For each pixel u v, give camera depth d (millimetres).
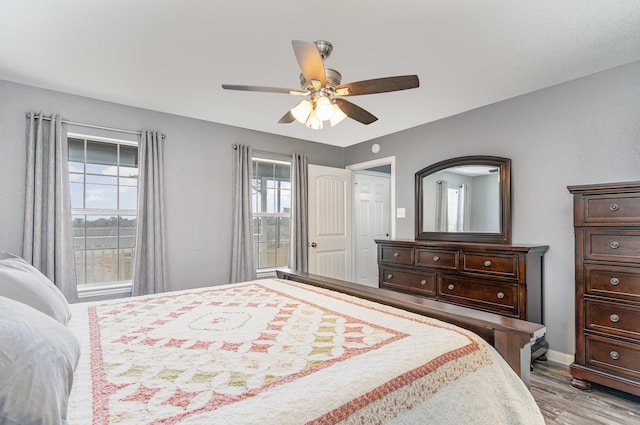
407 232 4031
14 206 2711
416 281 3318
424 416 1012
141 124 3324
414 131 3971
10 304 866
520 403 1224
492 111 3197
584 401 2123
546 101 2809
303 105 1938
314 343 1269
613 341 2111
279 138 4336
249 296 2062
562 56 2264
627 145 2383
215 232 3768
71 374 782
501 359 1300
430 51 2193
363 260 5406
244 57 2295
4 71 2527
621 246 2082
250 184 3977
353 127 3990
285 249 4535
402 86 1798
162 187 3377
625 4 1702
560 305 2695
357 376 1002
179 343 1290
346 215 4875
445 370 1122
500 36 2014
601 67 2439
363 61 2318
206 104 3223
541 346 2689
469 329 1461
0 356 659
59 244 2795
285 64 2393
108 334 1398
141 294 3219
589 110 2566
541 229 2828
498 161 3102
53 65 2424
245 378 995
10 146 2703
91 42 2104
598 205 2180
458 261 2955
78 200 3121
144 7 1756
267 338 1331
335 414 862
